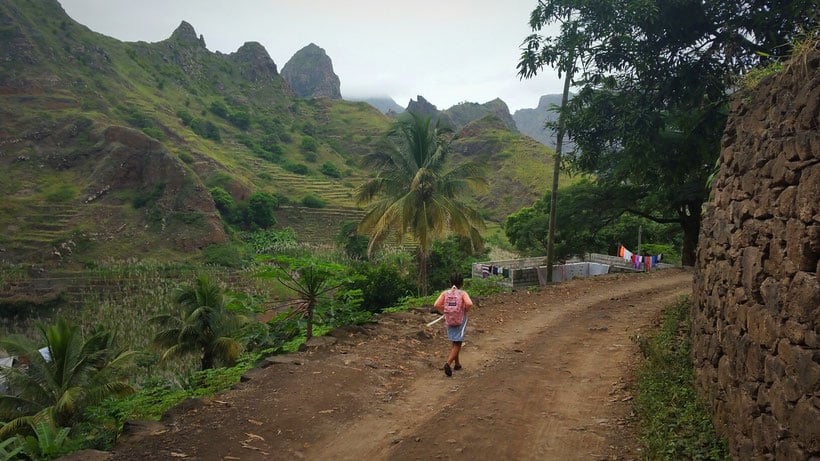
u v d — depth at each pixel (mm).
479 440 5055
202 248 59312
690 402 5570
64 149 69000
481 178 23078
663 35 12555
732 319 4645
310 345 8016
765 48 11523
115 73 100375
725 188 5402
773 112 4137
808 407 2984
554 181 20969
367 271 22672
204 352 21156
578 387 6633
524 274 25766
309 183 94625
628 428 5320
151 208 62438
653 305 12211
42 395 16109
